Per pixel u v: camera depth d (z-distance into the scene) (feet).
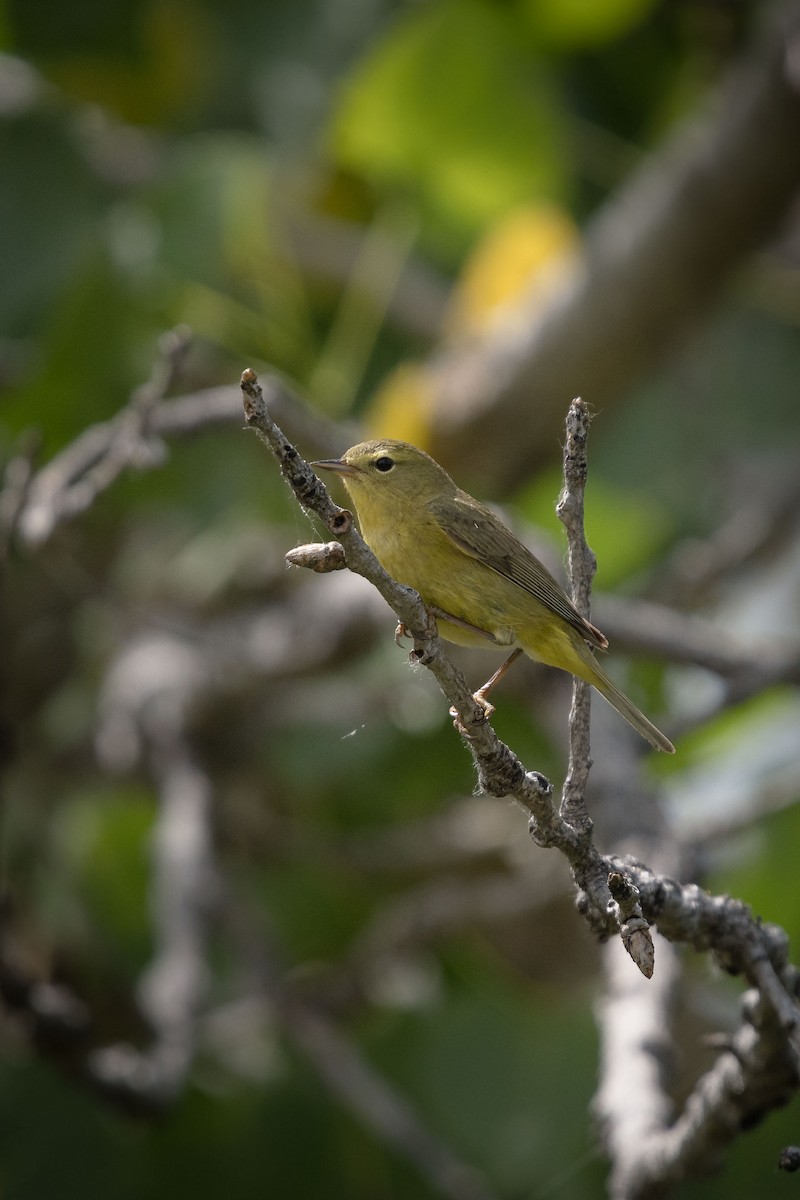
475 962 44.62
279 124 44.57
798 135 38.96
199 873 38.06
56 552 36.06
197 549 43.96
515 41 43.73
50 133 41.27
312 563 17.19
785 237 47.57
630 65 46.68
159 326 39.17
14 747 40.55
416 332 45.96
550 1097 39.22
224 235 39.55
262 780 45.16
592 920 19.26
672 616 38.50
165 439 31.71
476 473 42.55
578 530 19.24
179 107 44.96
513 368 40.73
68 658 45.11
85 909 43.47
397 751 44.27
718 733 44.16
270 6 44.83
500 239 43.68
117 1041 41.32
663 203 40.09
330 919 46.55
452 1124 39.14
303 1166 40.09
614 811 31.86
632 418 47.60
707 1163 22.15
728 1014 39.55
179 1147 39.96
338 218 45.73
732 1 45.47
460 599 26.96
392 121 42.98
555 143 43.39
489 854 44.01
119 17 43.19
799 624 51.03
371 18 45.11
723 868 41.14
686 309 40.98
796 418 48.98
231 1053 41.73
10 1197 38.78
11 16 43.19
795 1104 38.27
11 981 33.96
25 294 40.29
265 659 40.57
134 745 42.63
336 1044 38.60
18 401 38.86
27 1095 39.52
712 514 47.98
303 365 41.16
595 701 36.14
